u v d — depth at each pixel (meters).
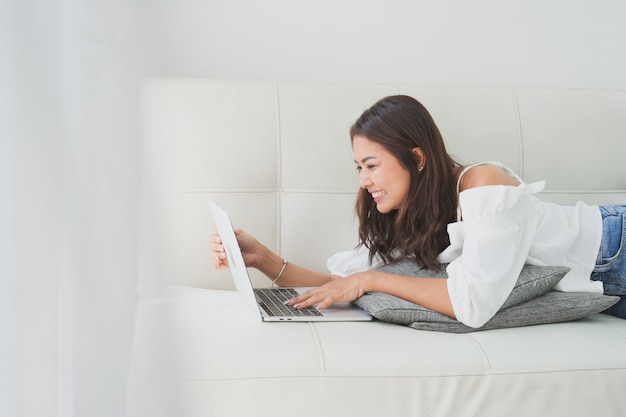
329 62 2.01
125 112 0.49
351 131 1.50
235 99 1.71
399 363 1.12
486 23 2.09
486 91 1.86
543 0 2.12
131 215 0.50
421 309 1.27
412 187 1.45
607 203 1.86
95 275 0.49
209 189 1.67
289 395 1.07
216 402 1.05
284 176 1.71
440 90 1.83
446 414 1.11
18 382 0.49
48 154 0.47
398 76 2.05
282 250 1.71
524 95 1.88
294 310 1.33
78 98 0.48
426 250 1.43
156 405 0.51
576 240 1.49
